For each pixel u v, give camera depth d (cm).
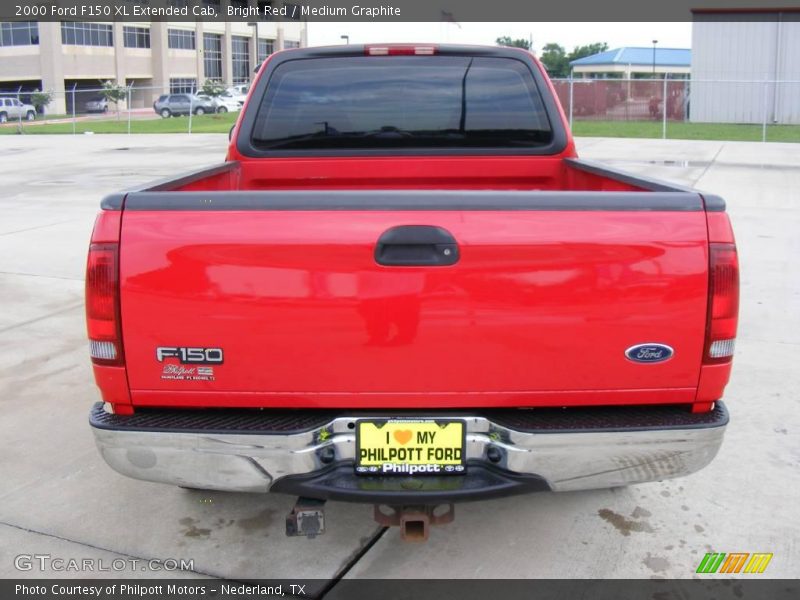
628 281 243
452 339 244
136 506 348
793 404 452
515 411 255
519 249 240
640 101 3453
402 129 413
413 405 250
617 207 242
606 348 246
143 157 2081
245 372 247
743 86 3419
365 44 409
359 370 246
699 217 244
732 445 403
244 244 241
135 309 245
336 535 324
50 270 779
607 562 306
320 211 241
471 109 413
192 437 246
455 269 240
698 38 3434
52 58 6009
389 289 241
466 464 254
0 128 3862
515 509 344
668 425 247
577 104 3494
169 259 242
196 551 314
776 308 636
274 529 330
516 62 411
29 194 1343
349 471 255
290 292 242
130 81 6844
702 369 249
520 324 243
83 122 4281
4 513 342
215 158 2030
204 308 244
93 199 1279
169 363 247
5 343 567
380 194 242
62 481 371
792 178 1487
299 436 245
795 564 305
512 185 423
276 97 411
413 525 260
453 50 409
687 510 343
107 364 248
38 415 445
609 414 254
